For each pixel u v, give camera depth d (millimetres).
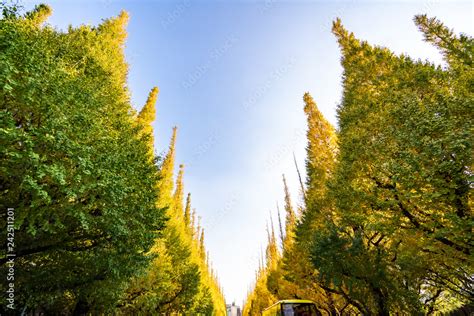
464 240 6363
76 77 8406
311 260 11711
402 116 8242
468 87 7746
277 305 13750
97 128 7551
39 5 13297
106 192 6605
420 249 7750
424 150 6586
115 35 17016
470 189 6207
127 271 8648
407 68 11062
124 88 15812
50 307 11375
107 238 8172
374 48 14477
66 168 5969
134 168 9000
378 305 10289
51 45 9000
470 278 7922
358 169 10141
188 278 21094
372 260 10102
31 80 5359
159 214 9883
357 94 14258
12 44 5387
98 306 10906
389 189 8484
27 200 6113
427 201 6930
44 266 8664
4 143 4977
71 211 6211
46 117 5699
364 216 9695
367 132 10930
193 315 25609
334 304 16719
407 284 10203
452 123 6535
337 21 17906
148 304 13789
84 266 8789
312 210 16688
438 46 10430
